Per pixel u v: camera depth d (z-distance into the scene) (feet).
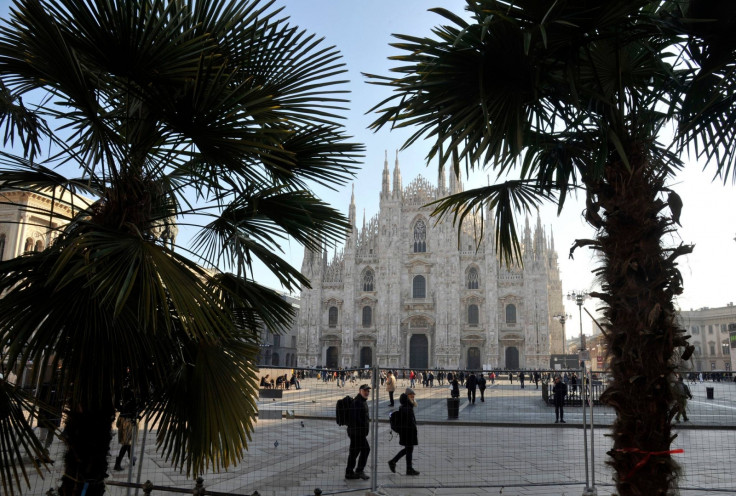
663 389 18.81
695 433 70.03
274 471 43.88
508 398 122.42
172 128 19.84
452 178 301.22
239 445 20.68
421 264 298.97
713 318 406.41
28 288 17.66
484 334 279.49
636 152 20.71
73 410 19.26
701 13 19.69
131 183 19.98
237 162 20.48
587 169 23.90
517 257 28.86
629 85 22.34
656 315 18.69
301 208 24.41
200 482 24.81
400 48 19.44
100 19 17.01
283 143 23.70
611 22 19.15
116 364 18.71
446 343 280.31
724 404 118.73
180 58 18.04
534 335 271.69
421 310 291.38
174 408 20.81
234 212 25.55
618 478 19.71
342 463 47.70
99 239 17.12
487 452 54.34
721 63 19.95
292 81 22.67
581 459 50.19
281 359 358.23
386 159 312.71
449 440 62.49
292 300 327.88
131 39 17.44
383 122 20.89
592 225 21.49
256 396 22.39
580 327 171.32
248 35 21.47
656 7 24.45
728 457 52.26
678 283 19.70
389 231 301.02
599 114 23.18
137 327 18.06
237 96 19.10
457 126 19.52
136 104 21.77
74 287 17.63
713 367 401.49
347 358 289.94
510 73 19.77
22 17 16.37
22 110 22.72
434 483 39.70
